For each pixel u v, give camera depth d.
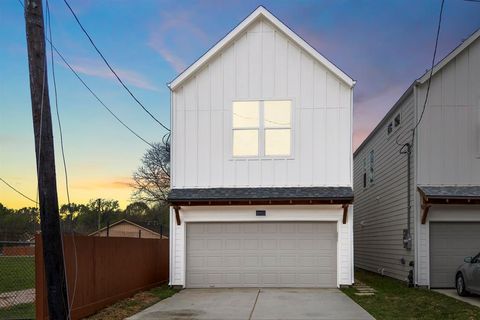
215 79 17.23
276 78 17.09
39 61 8.48
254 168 16.89
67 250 10.45
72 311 10.55
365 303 13.04
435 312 11.65
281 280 16.58
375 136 23.39
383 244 21.67
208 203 16.38
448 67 16.91
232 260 16.73
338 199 15.96
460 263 16.55
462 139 16.73
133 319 11.01
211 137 17.08
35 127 8.38
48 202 8.32
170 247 16.77
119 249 13.88
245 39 17.27
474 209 16.53
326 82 16.95
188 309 12.27
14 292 14.95
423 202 16.34
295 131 16.86
